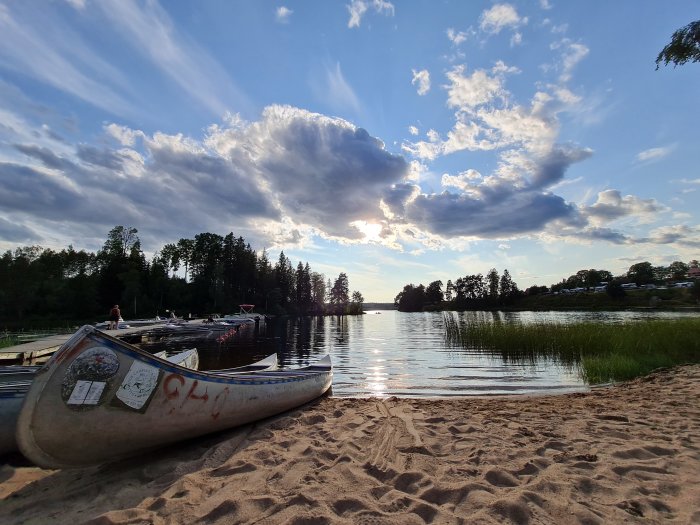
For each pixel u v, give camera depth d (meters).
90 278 69.06
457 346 20.70
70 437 3.85
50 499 3.56
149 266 77.75
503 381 11.22
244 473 3.97
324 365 10.17
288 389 6.88
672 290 95.62
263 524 2.88
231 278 94.19
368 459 4.23
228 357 17.83
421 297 151.12
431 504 3.13
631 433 5.04
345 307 129.00
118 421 4.07
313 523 2.87
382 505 3.13
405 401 7.97
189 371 4.79
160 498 3.38
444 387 10.41
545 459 4.11
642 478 3.60
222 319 47.69
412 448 4.56
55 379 3.80
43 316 59.69
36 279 63.31
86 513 3.25
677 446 4.43
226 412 5.34
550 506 3.05
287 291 112.94
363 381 11.39
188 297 77.88
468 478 3.65
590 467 3.90
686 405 6.56
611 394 8.29
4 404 4.67
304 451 4.62
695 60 9.30
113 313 23.70
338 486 3.51
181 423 4.65
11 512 3.32
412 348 20.78
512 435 5.08
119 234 81.56
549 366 13.80
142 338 24.61
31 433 3.68
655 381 9.51
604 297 101.06
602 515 2.93
